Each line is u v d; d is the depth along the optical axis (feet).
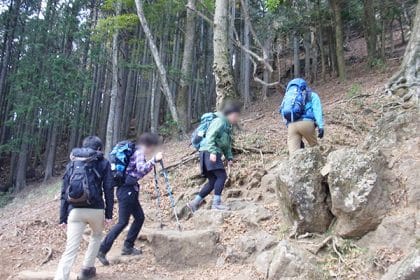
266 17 63.05
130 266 16.75
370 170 14.84
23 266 17.88
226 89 31.01
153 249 17.08
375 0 59.77
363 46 79.77
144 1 55.72
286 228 16.81
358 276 13.37
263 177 23.21
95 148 15.37
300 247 14.90
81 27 60.64
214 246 16.89
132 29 60.59
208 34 77.97
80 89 61.98
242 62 73.36
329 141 26.81
